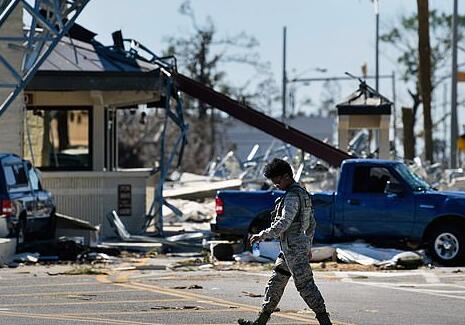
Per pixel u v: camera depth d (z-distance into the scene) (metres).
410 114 87.38
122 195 55.97
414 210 40.72
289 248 22.22
